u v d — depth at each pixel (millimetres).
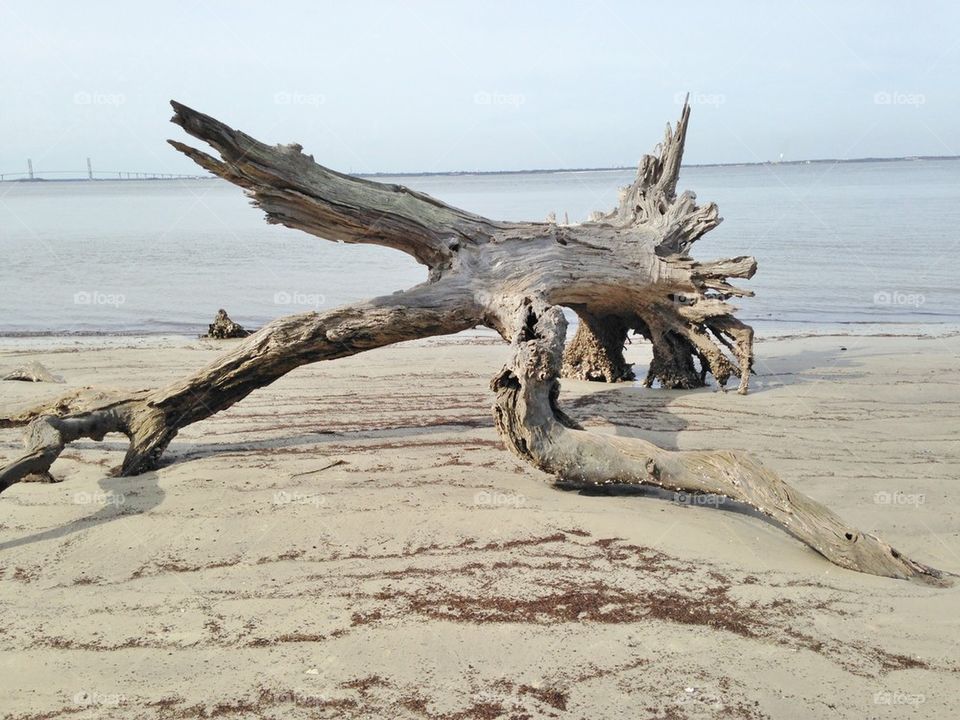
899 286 18125
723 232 29234
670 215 9141
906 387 9375
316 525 5129
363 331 6773
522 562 4660
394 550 4801
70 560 4680
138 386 9289
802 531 4871
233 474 6070
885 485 6188
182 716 3305
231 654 3742
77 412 6199
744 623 4055
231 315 15297
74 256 24406
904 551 5074
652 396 9078
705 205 9203
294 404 8688
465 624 4004
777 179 90938
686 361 9492
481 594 4297
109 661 3691
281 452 6730
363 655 3730
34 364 9562
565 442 5617
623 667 3658
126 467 6191
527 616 4090
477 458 6559
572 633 3934
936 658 3756
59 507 5469
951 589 4508
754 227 30875
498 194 63125
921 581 4594
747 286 18391
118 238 31297
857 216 34625
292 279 19719
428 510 5383
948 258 21578
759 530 5254
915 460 6773
